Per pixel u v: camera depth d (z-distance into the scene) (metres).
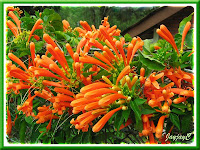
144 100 0.45
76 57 0.48
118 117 0.46
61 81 0.51
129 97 0.45
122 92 0.46
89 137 0.56
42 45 0.60
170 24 1.47
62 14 2.41
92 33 0.52
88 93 0.43
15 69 0.51
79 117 0.46
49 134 0.59
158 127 0.45
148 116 0.47
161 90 0.47
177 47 0.54
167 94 0.46
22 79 0.52
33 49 0.53
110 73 0.50
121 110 0.47
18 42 0.61
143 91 0.48
